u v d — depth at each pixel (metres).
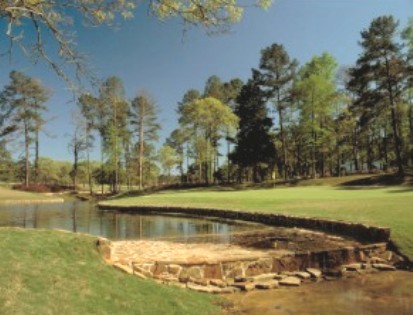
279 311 7.86
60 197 56.66
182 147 77.12
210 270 10.22
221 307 8.23
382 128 57.78
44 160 93.62
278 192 35.28
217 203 27.45
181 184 59.06
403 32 41.62
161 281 9.49
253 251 12.05
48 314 6.26
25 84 56.53
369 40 42.91
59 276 7.79
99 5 7.70
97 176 77.06
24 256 8.40
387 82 42.62
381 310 7.64
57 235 10.00
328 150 54.56
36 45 7.70
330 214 17.39
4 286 6.84
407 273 10.41
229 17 7.58
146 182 84.94
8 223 22.84
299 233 15.32
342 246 12.09
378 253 11.84
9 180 77.62
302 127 50.22
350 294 8.76
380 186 37.16
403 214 15.19
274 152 56.09
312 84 47.59
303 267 10.96
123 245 13.59
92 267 8.77
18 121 56.81
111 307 7.16
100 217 26.28
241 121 56.81
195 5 7.52
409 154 57.59
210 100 56.34
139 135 59.81
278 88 53.88
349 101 49.91
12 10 7.11
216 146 64.81
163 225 20.72
